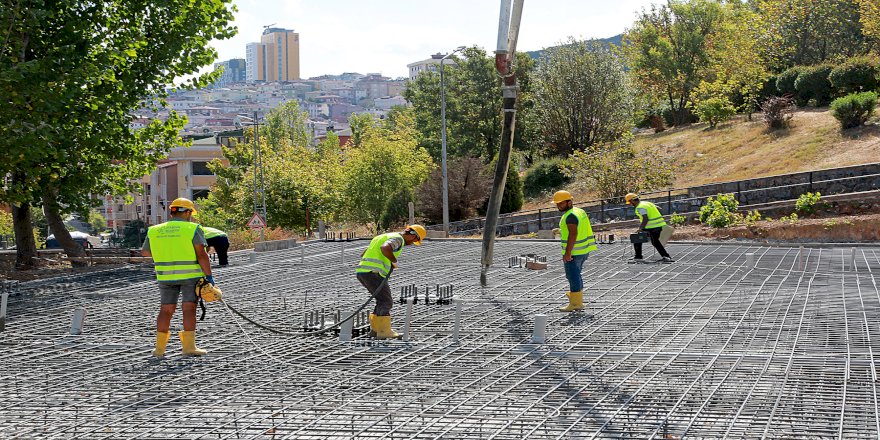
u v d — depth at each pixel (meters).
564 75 41.38
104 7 16.12
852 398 5.83
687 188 25.22
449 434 5.15
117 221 87.44
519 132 48.44
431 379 6.67
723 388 6.19
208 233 8.43
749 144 30.06
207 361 7.48
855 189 22.03
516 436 5.07
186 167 66.56
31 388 6.60
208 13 17.03
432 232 23.77
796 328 8.62
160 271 7.70
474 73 48.91
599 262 15.27
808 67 34.56
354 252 18.31
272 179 38.19
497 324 9.17
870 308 9.80
